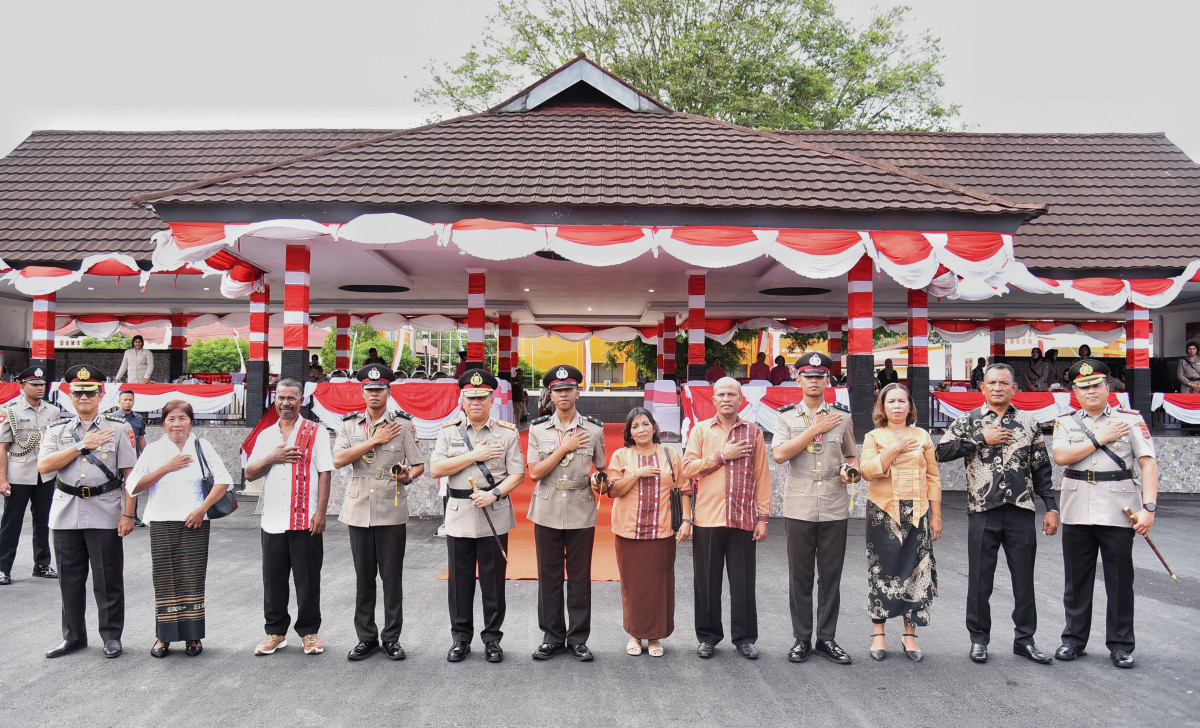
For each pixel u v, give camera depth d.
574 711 4.40
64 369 21.17
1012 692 4.69
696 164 11.01
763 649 5.48
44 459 5.24
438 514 10.77
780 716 4.34
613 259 9.41
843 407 5.51
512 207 9.65
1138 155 15.72
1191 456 12.79
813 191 10.16
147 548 8.45
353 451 5.21
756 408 11.08
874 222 9.83
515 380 20.75
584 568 5.32
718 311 19.39
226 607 6.41
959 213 9.81
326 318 21.62
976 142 16.25
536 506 5.35
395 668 5.07
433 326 20.50
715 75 22.59
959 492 12.59
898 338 25.80
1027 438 5.28
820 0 23.70
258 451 5.34
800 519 5.32
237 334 21.38
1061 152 15.86
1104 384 5.23
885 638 5.59
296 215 9.66
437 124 12.51
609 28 24.05
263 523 5.29
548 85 13.27
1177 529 9.81
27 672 4.97
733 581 5.34
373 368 5.43
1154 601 6.64
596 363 35.28
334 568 7.73
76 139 16.67
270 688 4.71
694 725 4.22
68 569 5.29
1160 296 11.84
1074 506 5.23
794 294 17.16
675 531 5.39
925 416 12.84
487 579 5.23
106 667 5.06
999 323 20.20
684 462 5.44
